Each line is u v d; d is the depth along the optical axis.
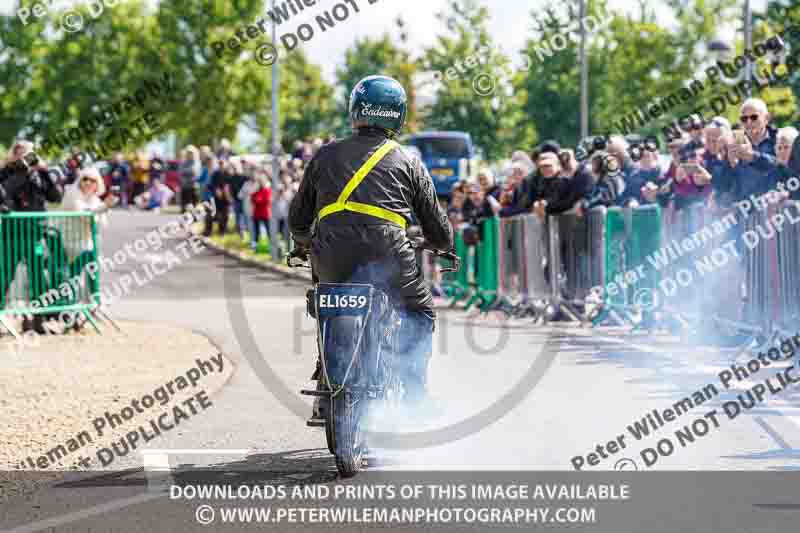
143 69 66.75
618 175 17.66
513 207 19.59
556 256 18.25
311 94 93.31
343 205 8.27
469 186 22.41
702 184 14.76
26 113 74.69
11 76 74.06
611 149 17.72
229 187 38.31
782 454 8.70
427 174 8.55
